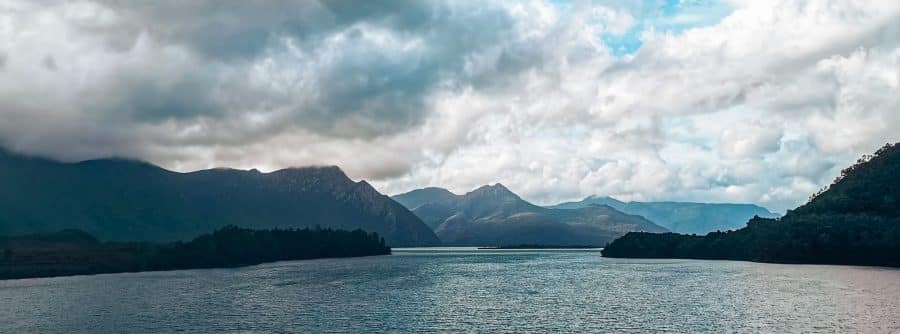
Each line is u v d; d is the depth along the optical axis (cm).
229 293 15550
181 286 17712
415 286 17488
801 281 16938
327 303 13300
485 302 13388
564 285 17475
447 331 9806
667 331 9575
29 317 11575
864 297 12975
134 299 14300
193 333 9819
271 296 14800
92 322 10931
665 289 15675
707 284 16762
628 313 11462
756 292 14312
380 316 11375
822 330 9344
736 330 9512
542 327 10106
